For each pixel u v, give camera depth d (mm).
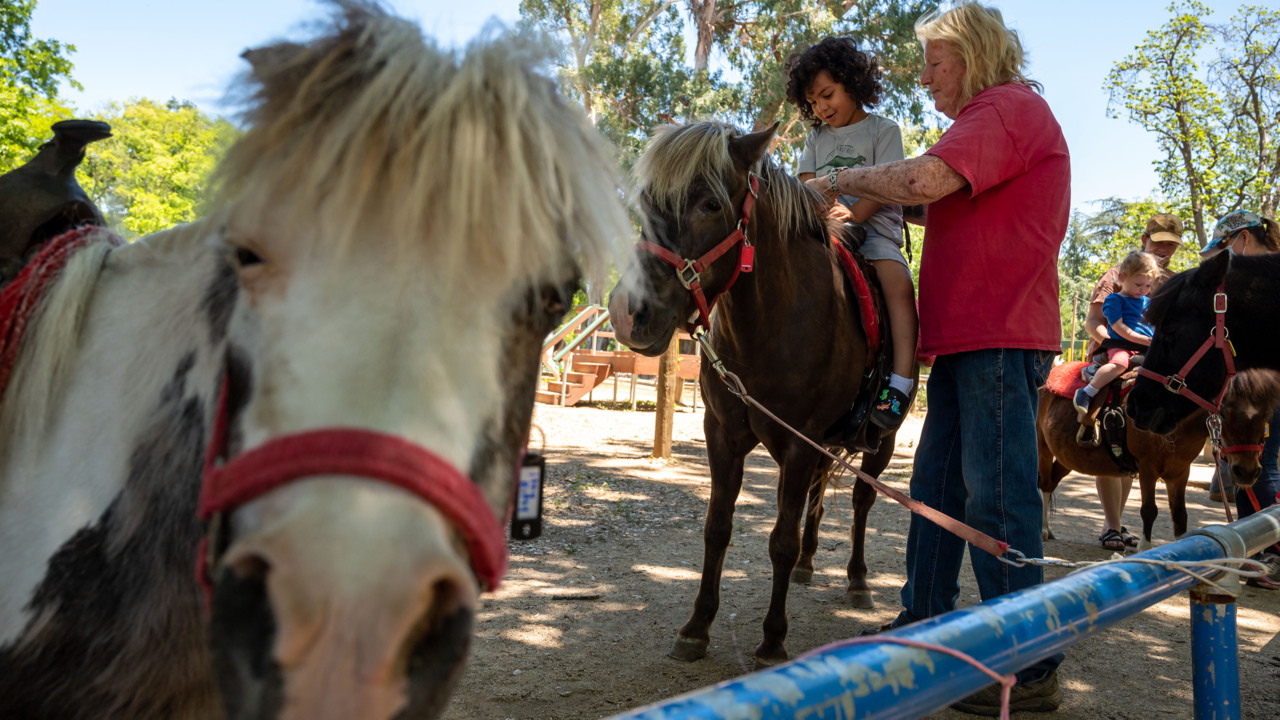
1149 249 5473
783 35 19312
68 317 1201
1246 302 3486
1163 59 18031
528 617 3469
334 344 778
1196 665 1600
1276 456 4320
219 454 892
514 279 878
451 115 801
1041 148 2514
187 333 1147
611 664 3002
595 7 19719
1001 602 950
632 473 7129
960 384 2650
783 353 2895
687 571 4305
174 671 1082
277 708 660
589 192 941
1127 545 5285
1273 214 17547
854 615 3709
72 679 1061
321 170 786
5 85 10562
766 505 6172
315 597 659
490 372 841
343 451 724
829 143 3412
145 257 1274
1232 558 1465
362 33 905
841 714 651
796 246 2928
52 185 1421
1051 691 2711
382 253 809
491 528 832
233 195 885
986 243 2551
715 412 3074
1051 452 5312
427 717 725
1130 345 4824
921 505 2287
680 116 19000
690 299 2699
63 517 1114
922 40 2777
